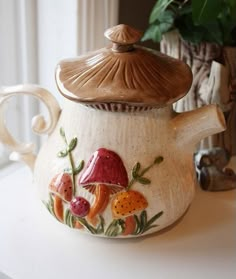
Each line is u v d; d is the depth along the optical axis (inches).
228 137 27.4
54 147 21.2
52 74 28.5
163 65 20.5
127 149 20.1
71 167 20.4
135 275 20.3
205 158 25.2
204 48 25.2
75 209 20.3
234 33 26.6
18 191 25.0
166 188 20.6
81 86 19.3
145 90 19.0
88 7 26.0
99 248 21.6
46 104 21.6
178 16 25.8
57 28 27.0
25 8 27.6
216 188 25.2
